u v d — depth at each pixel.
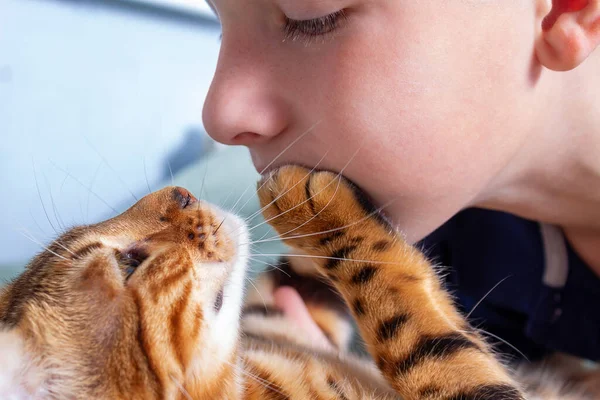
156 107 0.54
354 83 0.24
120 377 0.23
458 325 0.27
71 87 0.49
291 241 0.27
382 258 0.26
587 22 0.26
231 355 0.26
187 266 0.25
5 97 0.45
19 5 0.45
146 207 0.26
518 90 0.26
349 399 0.28
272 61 0.25
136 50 0.52
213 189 0.43
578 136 0.30
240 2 0.25
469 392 0.24
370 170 0.25
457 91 0.24
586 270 0.35
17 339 0.23
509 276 0.37
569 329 0.35
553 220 0.34
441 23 0.24
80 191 0.48
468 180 0.26
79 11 0.48
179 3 0.53
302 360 0.29
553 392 0.34
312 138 0.25
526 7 0.25
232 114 0.25
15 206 0.46
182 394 0.24
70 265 0.25
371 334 0.26
